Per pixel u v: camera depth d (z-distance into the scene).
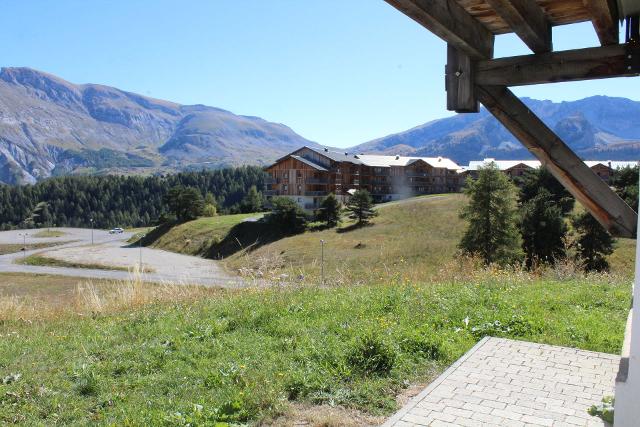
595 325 7.08
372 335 5.73
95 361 6.00
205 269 43.28
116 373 5.56
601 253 31.05
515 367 5.37
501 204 33.69
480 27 3.45
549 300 8.65
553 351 5.94
